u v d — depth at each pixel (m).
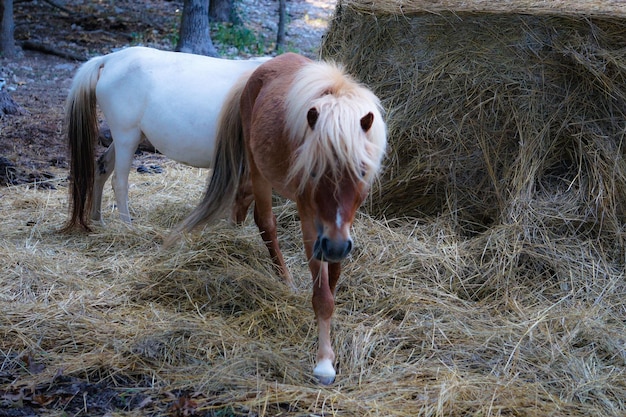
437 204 4.54
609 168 4.04
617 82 4.11
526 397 2.83
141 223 4.84
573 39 4.16
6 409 2.67
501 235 3.99
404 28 4.48
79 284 3.81
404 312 3.55
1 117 7.63
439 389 2.85
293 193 3.04
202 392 2.83
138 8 13.41
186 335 3.26
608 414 2.77
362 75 4.62
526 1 4.42
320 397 2.80
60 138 7.21
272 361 3.04
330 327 3.30
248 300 3.63
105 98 4.59
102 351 3.14
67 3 13.23
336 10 4.84
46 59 10.66
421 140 4.46
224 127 3.91
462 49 4.35
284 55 3.62
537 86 4.23
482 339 3.30
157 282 3.79
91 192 4.61
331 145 2.56
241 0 13.78
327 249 2.59
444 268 3.92
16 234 4.55
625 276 3.79
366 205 4.56
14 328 3.29
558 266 3.82
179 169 6.36
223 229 4.32
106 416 2.65
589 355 3.18
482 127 4.33
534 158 4.19
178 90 4.51
